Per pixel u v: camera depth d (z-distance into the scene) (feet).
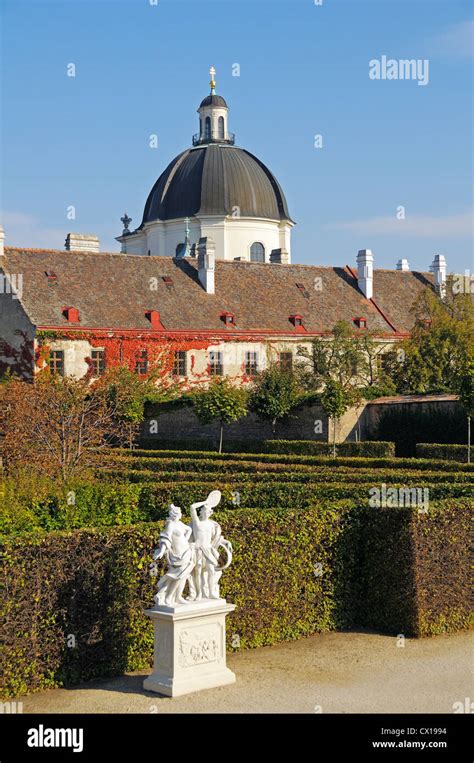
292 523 51.75
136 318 192.54
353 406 173.17
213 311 203.92
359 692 41.73
